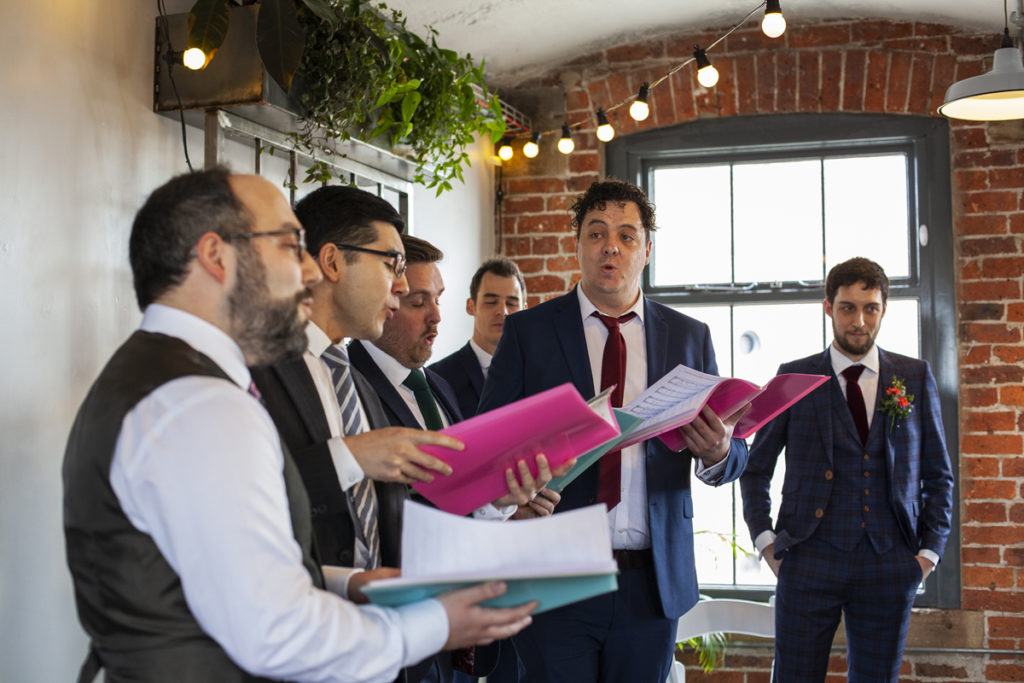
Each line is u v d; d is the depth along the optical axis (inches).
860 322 126.8
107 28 89.5
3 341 76.5
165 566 40.0
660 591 81.7
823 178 174.7
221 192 44.1
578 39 170.1
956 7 157.8
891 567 121.6
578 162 179.6
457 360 132.6
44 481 80.6
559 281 179.8
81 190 85.7
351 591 48.6
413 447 55.4
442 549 43.9
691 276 179.2
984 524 160.1
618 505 83.9
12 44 78.2
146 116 95.1
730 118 175.0
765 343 175.6
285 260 44.6
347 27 99.3
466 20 152.9
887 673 122.1
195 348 43.4
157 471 38.6
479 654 84.4
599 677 84.0
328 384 61.9
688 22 168.1
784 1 162.4
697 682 168.4
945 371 164.7
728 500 173.8
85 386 85.8
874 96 168.4
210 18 89.0
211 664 40.3
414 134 116.3
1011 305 162.2
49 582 80.9
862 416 127.0
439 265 157.5
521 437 58.6
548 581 43.4
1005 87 115.8
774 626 140.9
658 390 75.9
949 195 166.6
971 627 159.5
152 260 44.2
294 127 103.2
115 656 40.1
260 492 39.0
